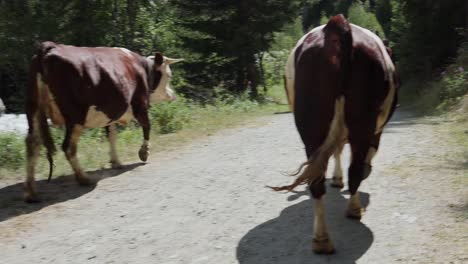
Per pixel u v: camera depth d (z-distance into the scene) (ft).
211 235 19.02
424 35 68.23
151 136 38.32
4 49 55.36
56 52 23.97
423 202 20.57
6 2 55.67
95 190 25.04
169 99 33.04
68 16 56.80
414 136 33.88
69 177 27.35
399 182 23.35
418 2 67.92
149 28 62.75
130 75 28.25
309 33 17.87
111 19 58.08
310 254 16.80
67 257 17.71
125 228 20.07
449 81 46.96
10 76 59.41
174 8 71.26
